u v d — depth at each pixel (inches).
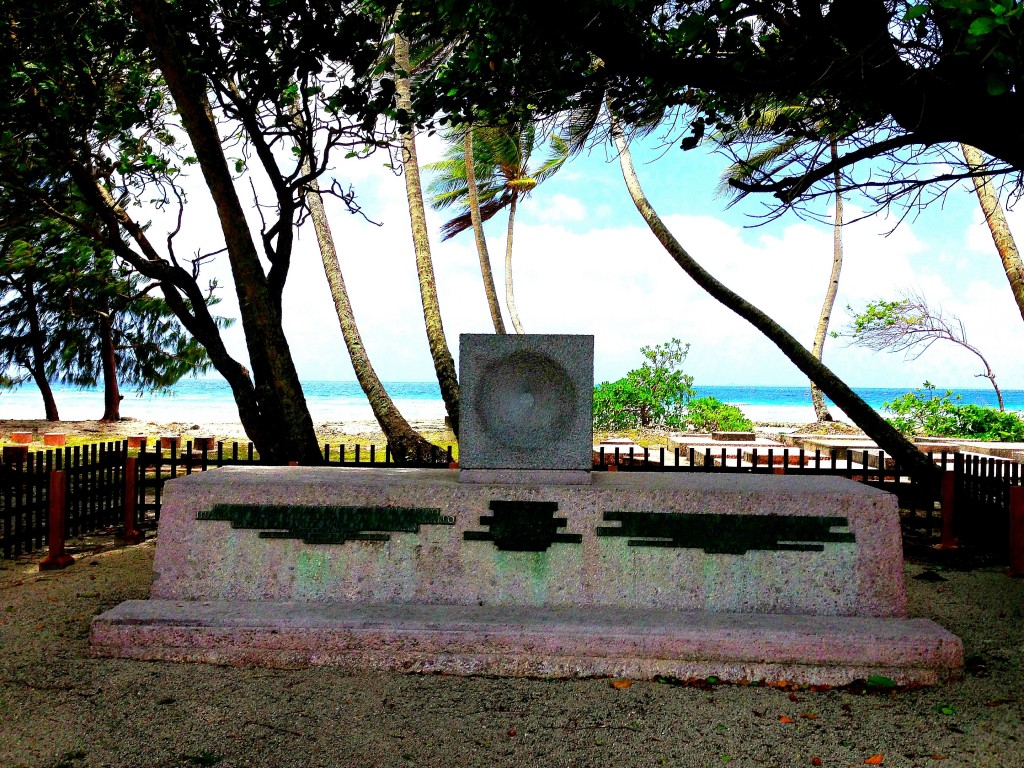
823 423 767.1
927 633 153.6
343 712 136.5
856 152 177.6
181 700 140.4
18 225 616.1
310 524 171.8
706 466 302.8
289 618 159.2
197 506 173.3
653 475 193.0
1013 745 126.6
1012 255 370.6
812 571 165.8
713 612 164.9
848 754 124.1
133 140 331.9
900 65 165.0
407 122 264.2
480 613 162.9
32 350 792.9
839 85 174.7
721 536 167.2
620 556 168.1
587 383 174.7
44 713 135.2
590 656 153.3
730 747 126.2
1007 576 235.0
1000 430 648.4
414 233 438.6
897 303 685.9
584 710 138.8
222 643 157.0
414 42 419.2
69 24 277.1
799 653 151.6
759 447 583.2
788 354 363.6
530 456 174.1
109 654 159.6
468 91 239.1
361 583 170.6
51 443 595.8
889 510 165.8
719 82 185.6
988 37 133.2
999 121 160.7
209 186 298.4
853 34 165.8
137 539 270.1
